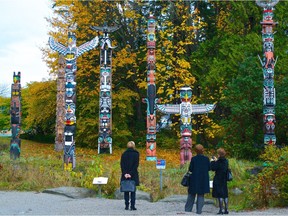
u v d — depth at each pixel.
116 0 26.64
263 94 17.94
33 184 13.30
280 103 19.25
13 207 10.38
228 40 24.00
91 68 26.00
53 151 23.14
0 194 12.25
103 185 12.91
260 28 24.83
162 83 26.25
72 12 26.19
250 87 19.53
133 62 26.19
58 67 23.02
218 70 23.55
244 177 14.45
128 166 10.19
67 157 15.91
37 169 14.75
